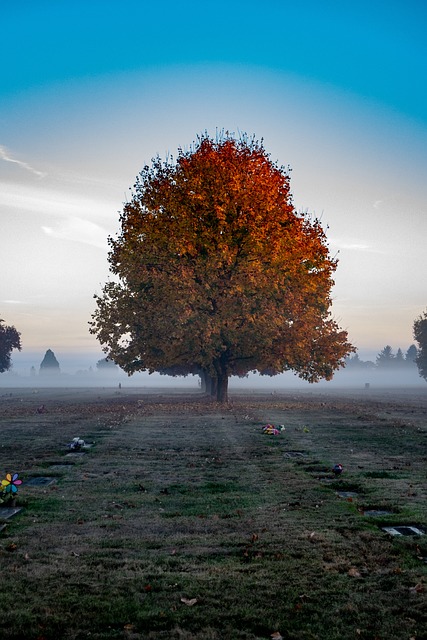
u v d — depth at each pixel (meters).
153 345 35.62
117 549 6.60
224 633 4.49
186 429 20.77
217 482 10.68
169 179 34.25
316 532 7.25
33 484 10.75
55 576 5.71
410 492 9.57
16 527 7.59
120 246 36.00
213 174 32.62
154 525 7.66
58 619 4.72
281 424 22.77
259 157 34.12
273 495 9.52
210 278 31.61
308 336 35.88
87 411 31.50
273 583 5.51
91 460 13.52
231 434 19.05
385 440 17.45
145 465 12.76
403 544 6.64
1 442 17.17
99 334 37.09
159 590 5.35
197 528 7.50
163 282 32.09
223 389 37.53
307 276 33.62
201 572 5.82
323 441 17.20
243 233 32.25
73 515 8.23
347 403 40.28
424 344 96.56
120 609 4.92
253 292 31.91
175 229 32.12
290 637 4.42
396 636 4.43
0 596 5.19
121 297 36.25
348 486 10.25
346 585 5.45
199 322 31.45
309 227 35.12
